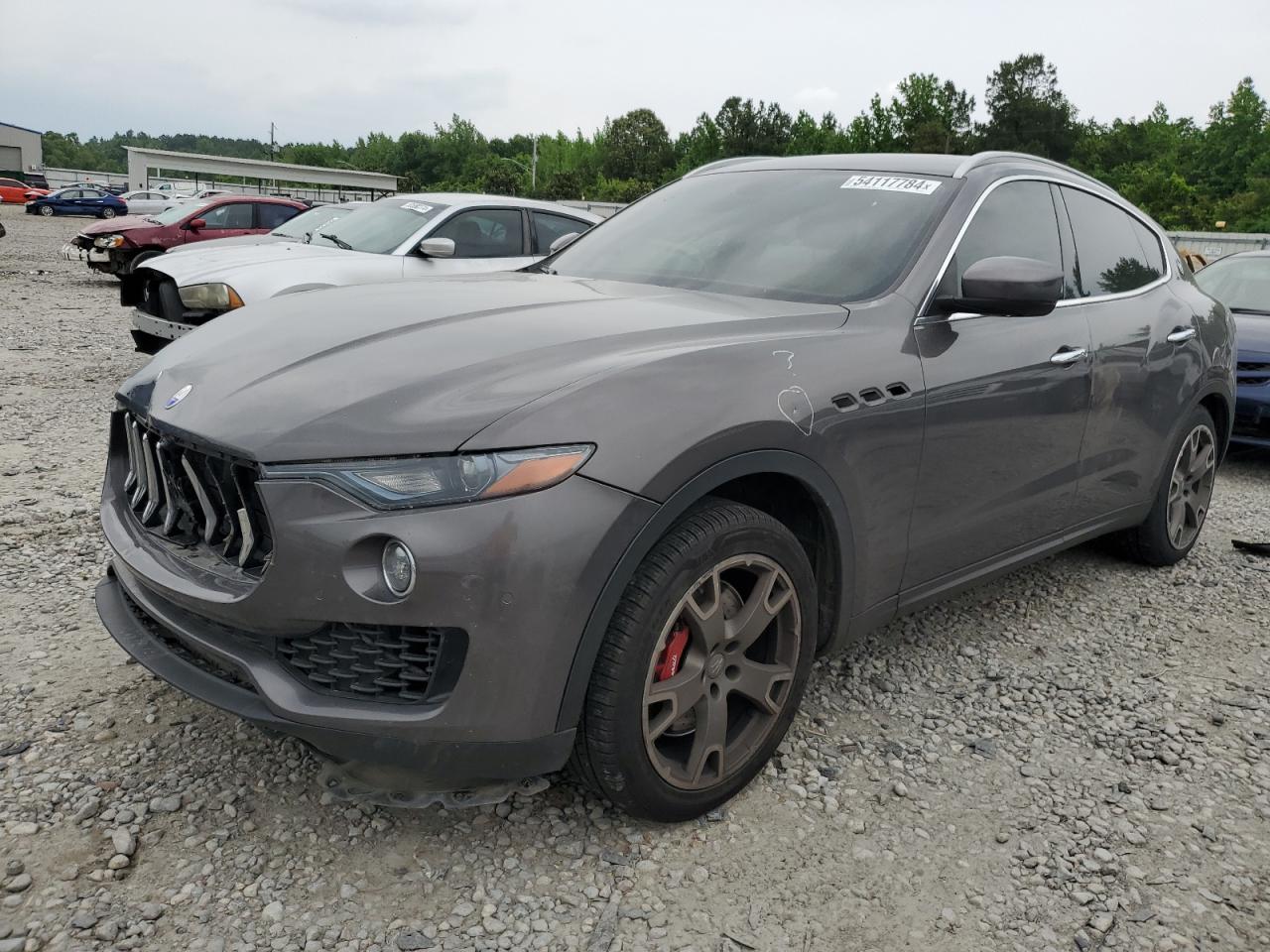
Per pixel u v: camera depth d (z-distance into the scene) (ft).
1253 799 8.82
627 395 7.04
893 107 352.28
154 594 7.97
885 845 7.91
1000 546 10.75
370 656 6.79
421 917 6.84
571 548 6.57
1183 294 13.92
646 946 6.70
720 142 363.35
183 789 8.07
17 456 17.74
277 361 7.85
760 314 8.81
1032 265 8.84
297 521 6.58
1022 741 9.67
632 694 7.09
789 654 8.33
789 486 8.36
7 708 9.16
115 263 48.16
